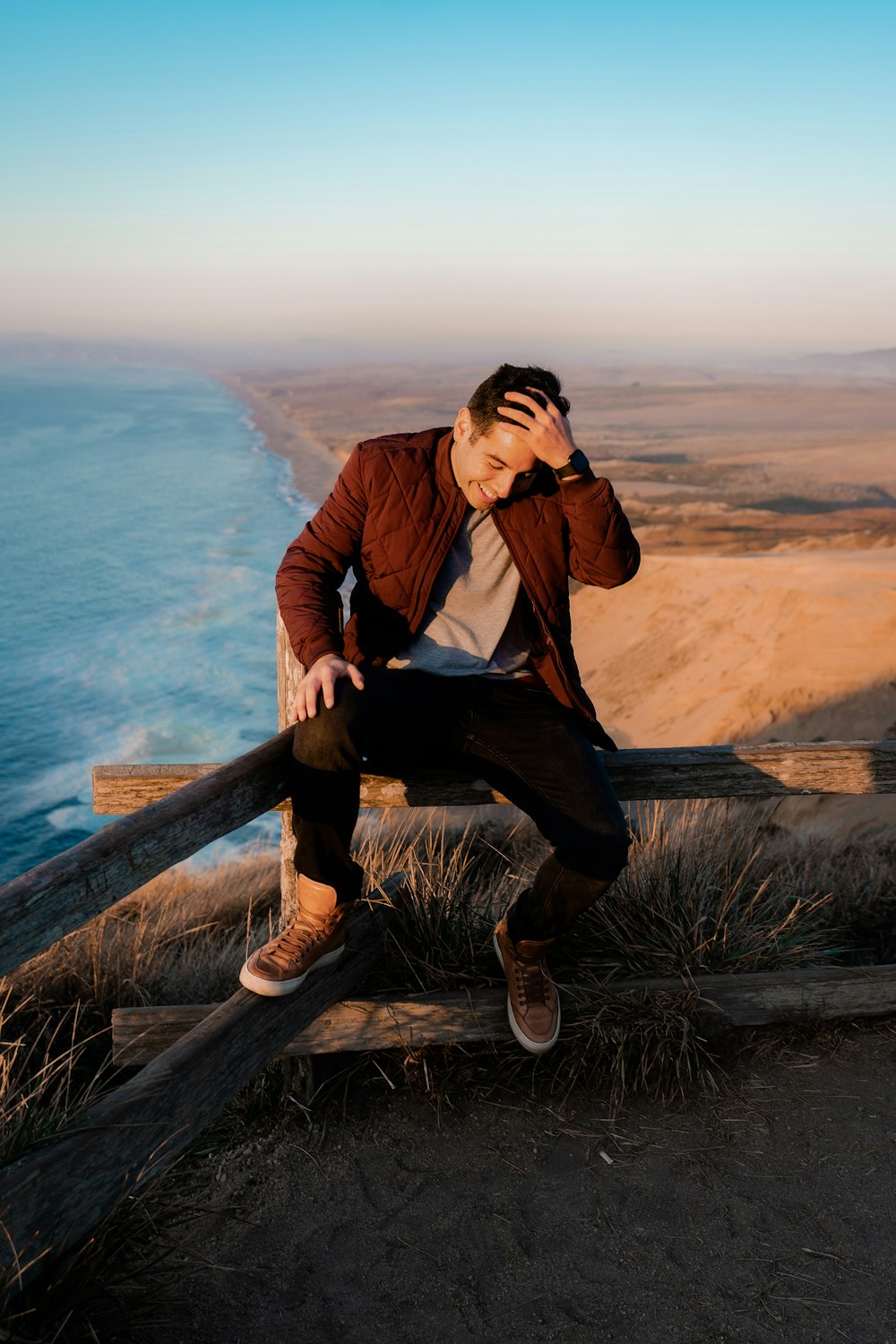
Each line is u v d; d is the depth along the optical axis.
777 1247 2.14
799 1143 2.47
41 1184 1.64
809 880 4.07
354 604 2.40
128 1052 2.56
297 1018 2.34
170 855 1.80
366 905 2.71
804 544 42.62
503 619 2.38
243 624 39.12
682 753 2.60
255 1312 1.96
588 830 2.27
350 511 2.28
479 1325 1.94
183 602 43.59
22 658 34.25
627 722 18.14
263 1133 2.53
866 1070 2.75
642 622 21.89
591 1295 2.02
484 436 2.12
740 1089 2.68
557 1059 2.70
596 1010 2.70
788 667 16.31
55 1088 3.07
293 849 2.62
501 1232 2.19
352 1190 2.32
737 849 3.73
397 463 2.24
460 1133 2.52
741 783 2.62
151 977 3.82
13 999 3.54
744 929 3.09
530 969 2.56
